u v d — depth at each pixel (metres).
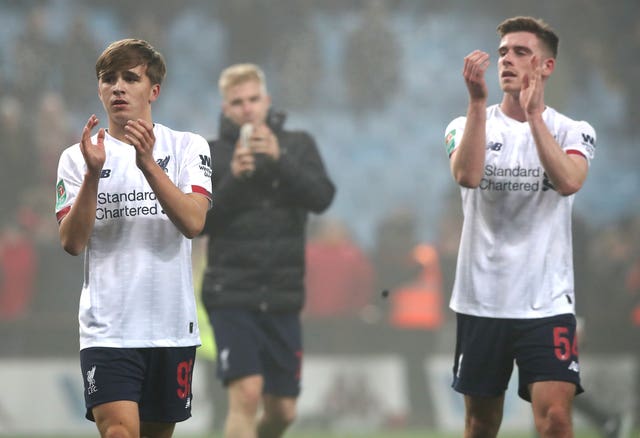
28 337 38.66
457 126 18.53
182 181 15.80
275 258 22.52
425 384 40.12
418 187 58.84
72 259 43.50
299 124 59.66
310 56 60.25
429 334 40.38
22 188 50.44
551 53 18.12
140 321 15.51
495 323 17.81
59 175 15.88
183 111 59.59
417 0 63.16
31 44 56.53
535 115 17.00
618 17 62.44
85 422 38.34
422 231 57.31
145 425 16.34
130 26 60.84
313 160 23.53
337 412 39.59
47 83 56.31
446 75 61.44
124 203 15.50
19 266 42.91
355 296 43.38
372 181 58.69
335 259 43.34
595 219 58.50
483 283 17.88
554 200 17.75
